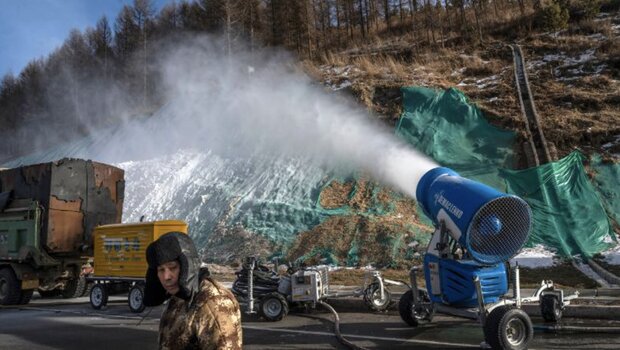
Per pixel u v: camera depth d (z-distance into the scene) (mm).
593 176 19516
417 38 46562
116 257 12883
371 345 7664
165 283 2432
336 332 8500
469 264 7488
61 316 11812
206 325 2342
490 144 22609
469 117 24297
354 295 10898
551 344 7363
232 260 18984
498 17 45781
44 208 14297
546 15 37969
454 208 7594
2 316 12000
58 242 14383
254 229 20375
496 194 7359
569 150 21375
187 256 2414
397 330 8883
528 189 19156
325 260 17469
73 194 14844
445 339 8023
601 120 23031
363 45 49688
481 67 31328
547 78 28344
